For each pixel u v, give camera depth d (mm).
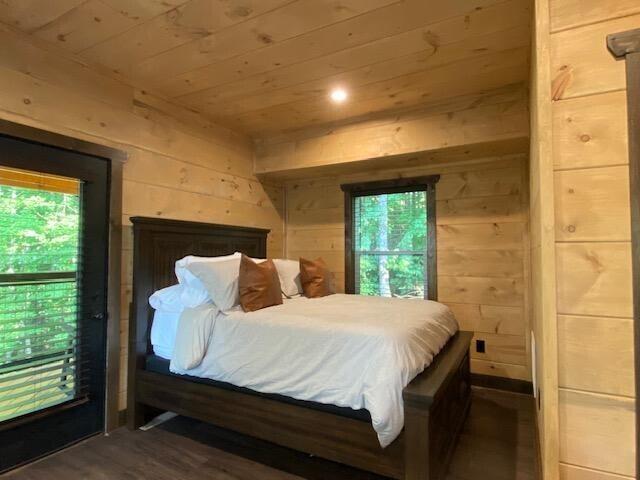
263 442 2455
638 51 997
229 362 2270
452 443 2279
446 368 2111
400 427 1767
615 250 1004
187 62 2492
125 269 2719
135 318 2652
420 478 1726
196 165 3375
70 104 2416
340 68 2562
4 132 2070
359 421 1886
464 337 2934
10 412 2098
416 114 3219
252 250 3820
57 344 2305
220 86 2846
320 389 1965
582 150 1038
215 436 2539
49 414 2248
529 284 3246
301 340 2092
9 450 2094
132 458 2252
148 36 2191
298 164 3840
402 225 3967
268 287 2602
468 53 2357
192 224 3082
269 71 2605
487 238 3480
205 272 2492
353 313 2438
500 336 3404
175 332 2547
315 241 4391
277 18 2010
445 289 3635
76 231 2432
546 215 1068
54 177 2324
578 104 1047
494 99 2910
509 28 2092
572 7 1067
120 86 2736
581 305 1033
